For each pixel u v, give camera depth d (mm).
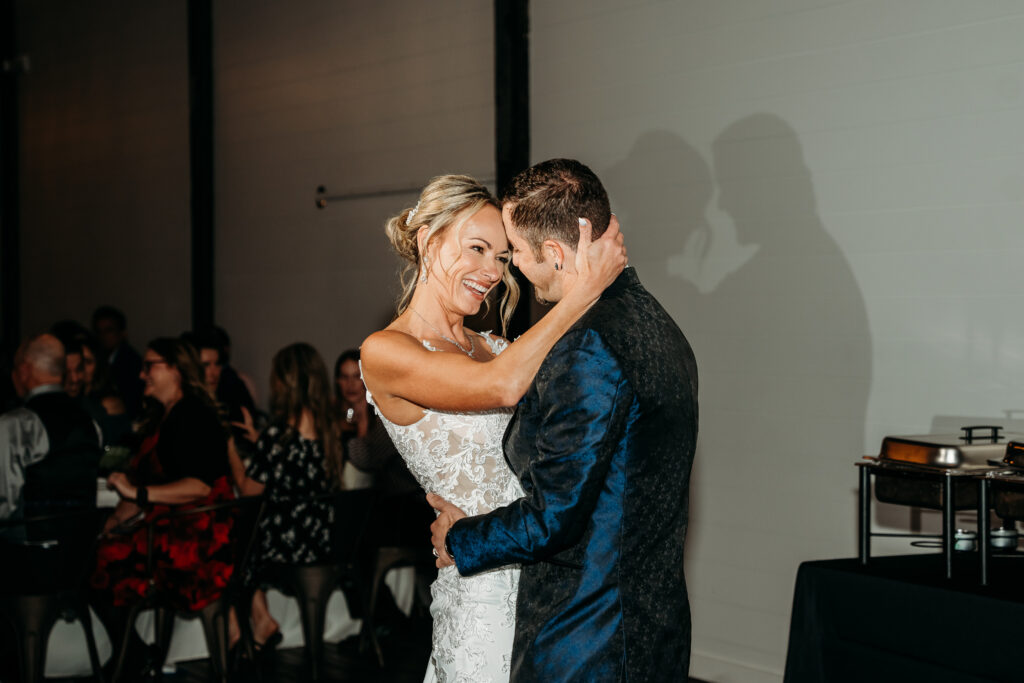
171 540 3922
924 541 3578
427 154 5512
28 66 8781
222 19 6879
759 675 4047
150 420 4309
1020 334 3348
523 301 4742
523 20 4898
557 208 1920
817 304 3871
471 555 1891
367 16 5848
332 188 6102
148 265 7641
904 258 3631
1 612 3688
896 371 3654
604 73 4590
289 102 6391
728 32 4129
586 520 1809
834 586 2703
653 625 1857
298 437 4320
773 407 4012
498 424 2252
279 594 4629
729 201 4137
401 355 2100
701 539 4254
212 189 7016
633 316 1883
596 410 1781
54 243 8664
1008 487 2436
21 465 3816
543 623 1880
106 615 4090
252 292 6730
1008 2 3369
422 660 4367
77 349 5328
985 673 2363
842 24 3785
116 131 7910
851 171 3770
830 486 3838
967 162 3469
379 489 4336
